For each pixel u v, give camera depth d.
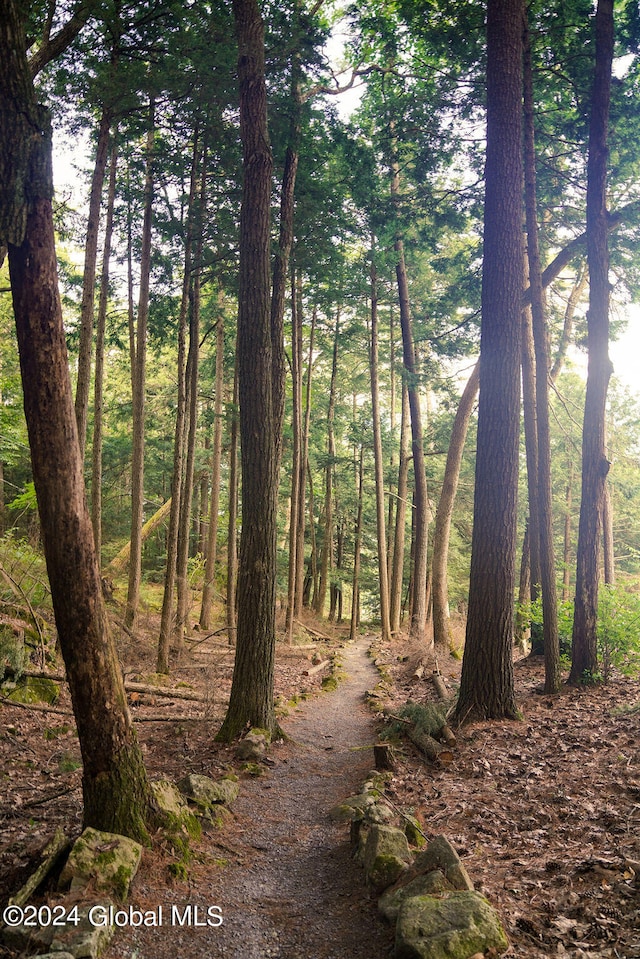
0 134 4.03
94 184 10.98
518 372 9.23
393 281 22.33
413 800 6.34
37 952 3.47
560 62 12.18
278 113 12.37
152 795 5.05
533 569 16.03
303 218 14.70
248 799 6.66
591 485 10.84
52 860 4.28
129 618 14.16
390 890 4.29
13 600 10.84
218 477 21.00
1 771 6.73
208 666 13.05
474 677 8.93
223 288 16.11
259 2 11.07
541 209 13.86
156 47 10.76
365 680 16.41
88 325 10.84
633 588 17.05
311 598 37.72
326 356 29.55
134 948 3.75
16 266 4.29
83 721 4.74
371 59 16.06
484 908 3.64
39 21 9.39
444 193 14.12
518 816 5.54
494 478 9.06
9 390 19.81
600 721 8.16
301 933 4.07
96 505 12.81
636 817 5.08
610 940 3.54
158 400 23.41
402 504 27.05
